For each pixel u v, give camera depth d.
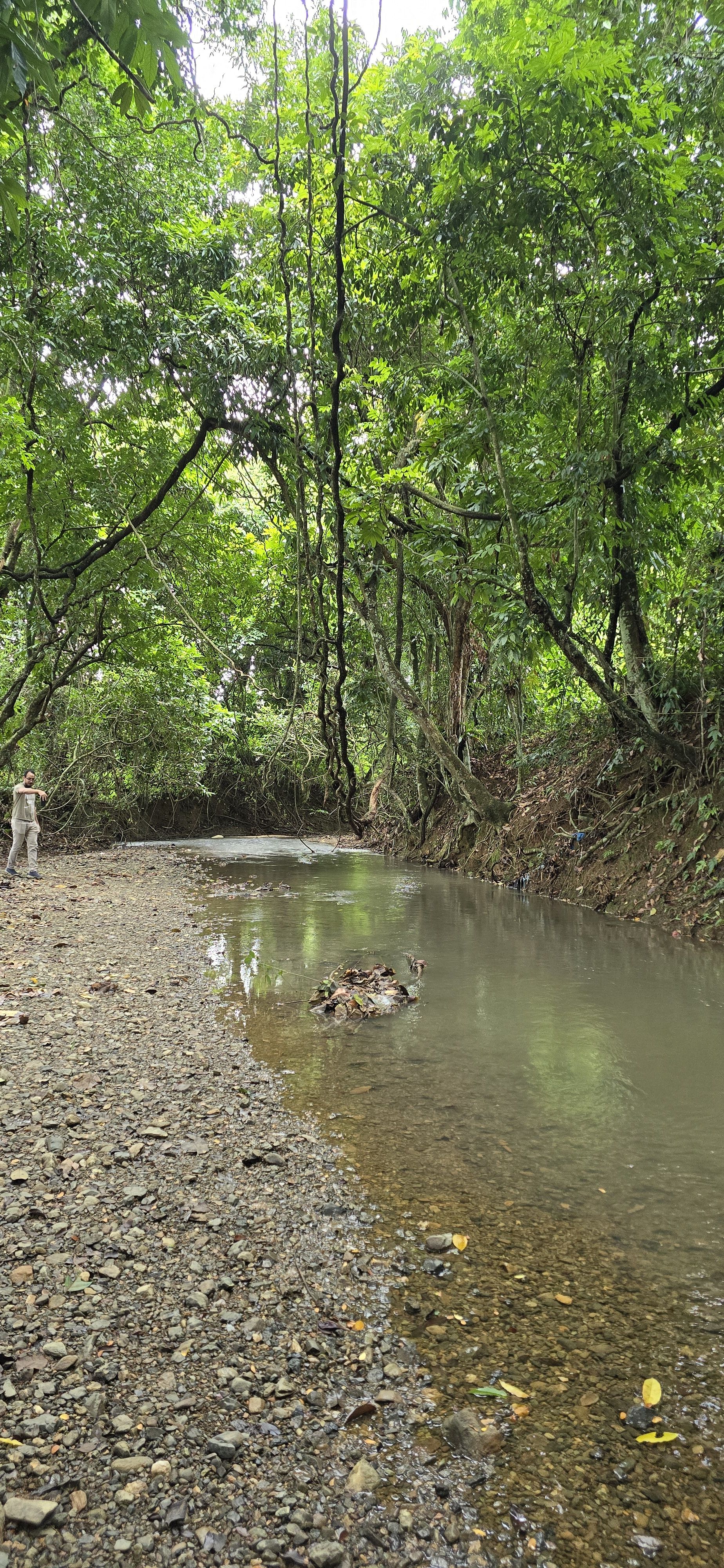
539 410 8.57
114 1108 3.80
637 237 6.15
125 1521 1.62
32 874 12.84
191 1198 2.97
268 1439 1.84
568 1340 2.22
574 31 5.40
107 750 19.14
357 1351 2.16
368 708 14.97
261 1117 3.73
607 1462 1.80
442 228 6.07
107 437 11.08
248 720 21.78
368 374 7.99
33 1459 1.76
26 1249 2.60
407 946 7.65
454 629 13.59
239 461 8.70
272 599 16.55
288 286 3.32
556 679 12.45
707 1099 3.93
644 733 9.01
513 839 12.58
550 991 6.01
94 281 7.86
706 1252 2.65
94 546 10.84
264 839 23.69
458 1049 4.70
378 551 10.50
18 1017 5.16
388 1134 3.55
